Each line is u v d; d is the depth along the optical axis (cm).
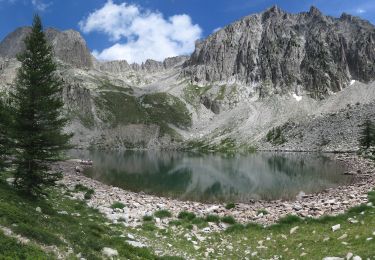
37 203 2803
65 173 7925
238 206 4612
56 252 1504
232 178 8894
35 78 3161
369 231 2186
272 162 13962
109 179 8381
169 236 2811
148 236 2738
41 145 3181
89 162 12431
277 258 2138
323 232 2486
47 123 3209
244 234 2855
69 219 2620
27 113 3131
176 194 6481
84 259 1531
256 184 7662
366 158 10925
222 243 2638
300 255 2086
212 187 7381
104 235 2369
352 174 7831
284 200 5447
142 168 11812
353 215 2786
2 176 4275
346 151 16338
